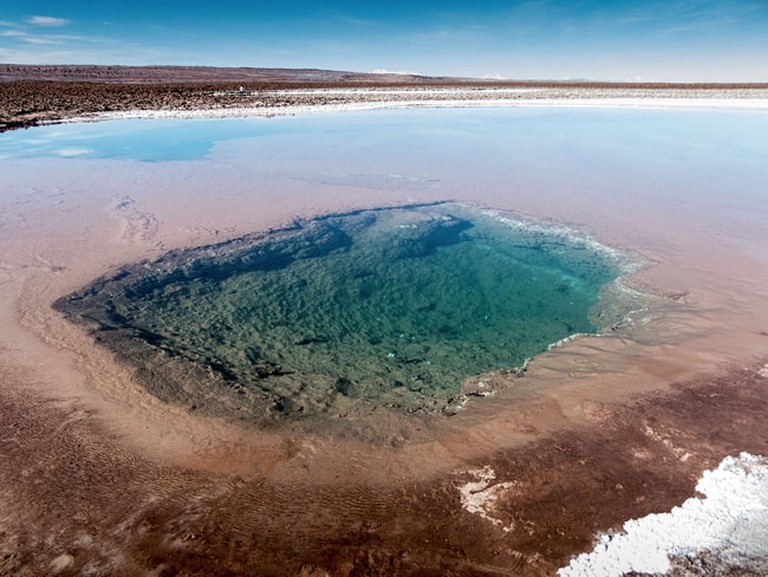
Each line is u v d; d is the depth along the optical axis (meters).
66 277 6.38
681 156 15.28
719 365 4.57
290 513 3.10
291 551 2.84
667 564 2.75
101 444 3.65
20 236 7.81
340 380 4.89
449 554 2.82
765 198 10.47
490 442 3.71
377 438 3.79
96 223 8.53
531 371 4.75
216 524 3.02
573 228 8.80
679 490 3.25
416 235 8.66
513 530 2.97
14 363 4.57
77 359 4.67
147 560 2.78
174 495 3.23
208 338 5.46
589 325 5.96
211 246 7.66
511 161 14.45
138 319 5.64
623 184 11.79
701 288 6.26
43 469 3.42
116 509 3.12
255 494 3.24
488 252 8.19
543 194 10.89
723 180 12.16
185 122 22.41
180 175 12.39
